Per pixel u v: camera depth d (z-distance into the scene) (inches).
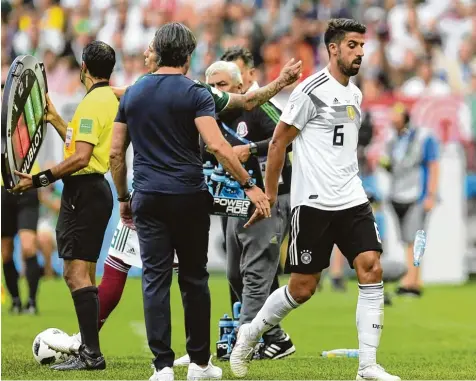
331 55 930.7
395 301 1891.0
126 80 2559.1
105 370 1013.8
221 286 2043.6
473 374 1012.5
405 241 1989.4
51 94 2140.7
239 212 974.4
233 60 1163.9
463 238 2273.6
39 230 2167.8
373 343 916.6
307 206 925.2
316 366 1067.3
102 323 1098.7
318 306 1777.8
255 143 1063.6
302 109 919.0
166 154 884.6
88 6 2815.0
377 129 2177.7
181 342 1321.4
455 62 2652.6
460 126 2250.2
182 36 893.2
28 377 957.2
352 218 922.1
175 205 882.8
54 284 2095.2
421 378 975.0
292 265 935.0
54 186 2162.9
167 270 895.7
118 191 969.5
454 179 2258.9
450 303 1856.5
